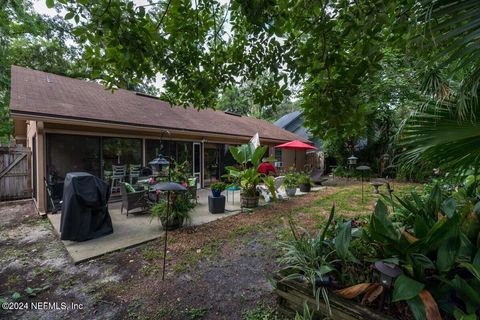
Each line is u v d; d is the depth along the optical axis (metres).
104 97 9.03
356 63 2.07
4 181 8.21
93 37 2.04
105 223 4.71
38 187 6.19
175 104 3.39
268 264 3.49
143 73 2.55
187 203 5.29
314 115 2.40
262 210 6.66
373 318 1.69
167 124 8.67
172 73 2.77
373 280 1.97
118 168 7.86
